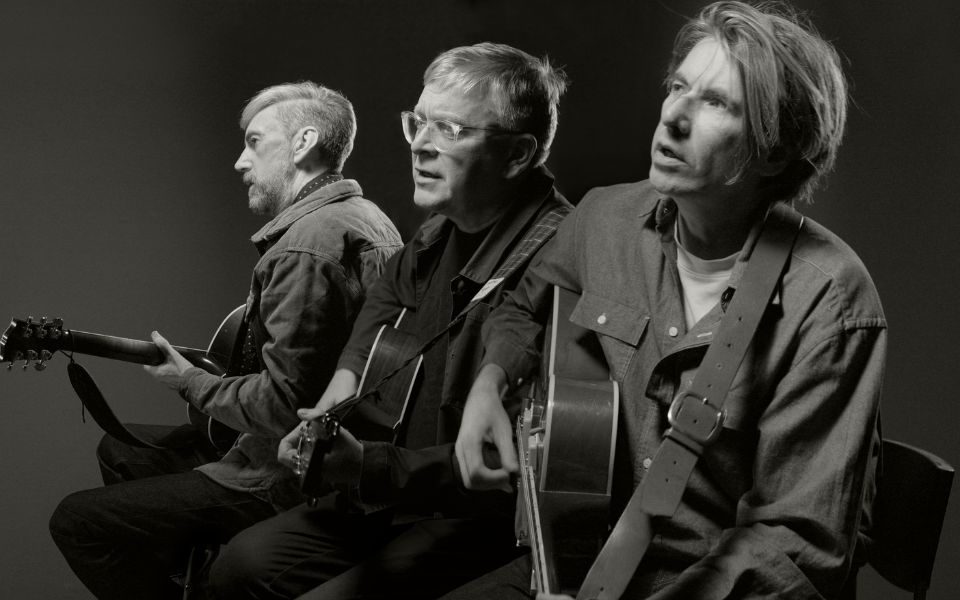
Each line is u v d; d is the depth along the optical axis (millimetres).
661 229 1684
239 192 4270
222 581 2158
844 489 1463
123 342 2740
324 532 2172
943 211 3100
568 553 1588
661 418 1627
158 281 4273
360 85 4074
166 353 2764
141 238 4281
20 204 4273
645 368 1649
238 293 4281
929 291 3105
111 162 4285
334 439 1911
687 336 1590
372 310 2381
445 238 2336
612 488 1663
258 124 2883
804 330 1510
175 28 4246
